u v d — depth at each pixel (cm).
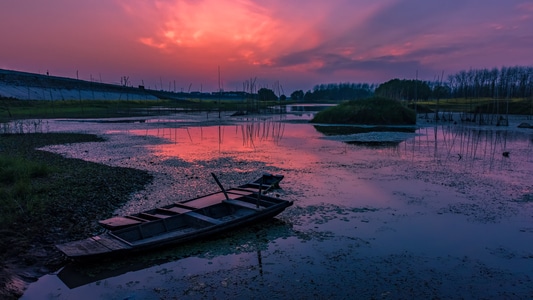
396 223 1075
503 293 694
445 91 11006
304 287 710
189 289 703
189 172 1736
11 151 2245
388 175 1716
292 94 19575
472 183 1568
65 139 2953
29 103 7488
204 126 4416
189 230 968
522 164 2012
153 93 15512
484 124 4897
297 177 1664
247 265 804
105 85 14062
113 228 885
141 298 667
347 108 5059
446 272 775
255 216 1006
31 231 917
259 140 3066
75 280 733
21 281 706
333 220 1098
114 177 1551
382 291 696
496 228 1040
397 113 4831
